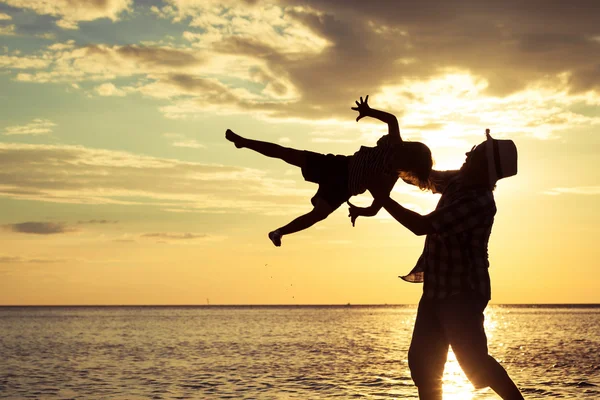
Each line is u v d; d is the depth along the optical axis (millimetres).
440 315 4906
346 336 51844
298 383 17875
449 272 4859
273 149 5098
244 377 19672
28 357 29922
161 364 25172
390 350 33500
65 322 104625
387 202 4750
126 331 64875
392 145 4840
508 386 4738
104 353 32344
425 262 5023
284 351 33000
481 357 4812
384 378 19000
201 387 17156
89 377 20297
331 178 4930
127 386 17641
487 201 4910
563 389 16031
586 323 88250
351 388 16547
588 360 25734
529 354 29609
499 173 4941
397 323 92875
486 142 4992
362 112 5375
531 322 95750
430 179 5234
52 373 21828
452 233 4809
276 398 14734
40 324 93250
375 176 4766
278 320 113500
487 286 4887
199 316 155750
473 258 4879
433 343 5059
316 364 24531
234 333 58438
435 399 5102
